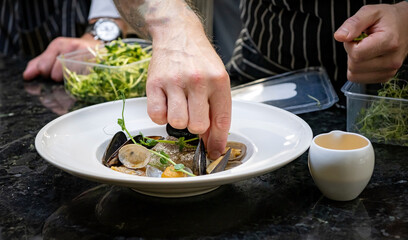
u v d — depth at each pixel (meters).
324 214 0.50
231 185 0.55
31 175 0.59
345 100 0.82
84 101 0.87
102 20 1.04
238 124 0.63
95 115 0.64
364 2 0.81
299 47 0.90
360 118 0.66
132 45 0.92
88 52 0.93
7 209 0.52
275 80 0.86
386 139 0.65
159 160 0.55
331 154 0.50
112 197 0.53
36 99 0.89
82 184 0.57
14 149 0.67
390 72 0.67
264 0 0.90
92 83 0.84
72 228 0.48
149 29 0.54
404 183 0.55
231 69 1.01
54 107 0.85
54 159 0.49
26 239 0.47
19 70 1.08
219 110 0.51
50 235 0.47
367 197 0.53
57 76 0.98
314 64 0.92
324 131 0.71
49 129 0.57
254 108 0.65
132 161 0.55
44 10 1.30
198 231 0.47
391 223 0.48
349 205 0.51
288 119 0.60
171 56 0.50
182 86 0.49
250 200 0.52
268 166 0.47
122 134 0.59
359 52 0.64
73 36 1.31
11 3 1.31
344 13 0.83
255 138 0.60
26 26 1.32
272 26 0.91
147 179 0.45
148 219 0.49
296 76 0.86
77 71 0.87
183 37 0.51
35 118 0.79
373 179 0.56
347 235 0.46
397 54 0.65
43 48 1.34
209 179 0.45
